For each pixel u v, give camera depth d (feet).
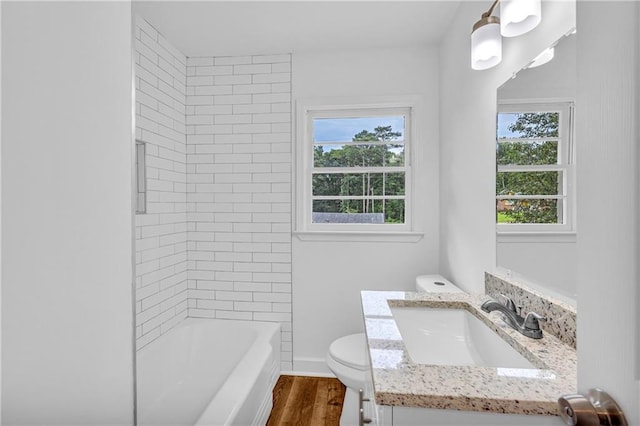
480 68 4.51
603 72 1.36
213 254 8.59
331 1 6.39
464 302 4.60
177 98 8.20
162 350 7.20
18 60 1.68
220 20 6.99
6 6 1.65
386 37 7.65
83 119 1.87
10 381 1.69
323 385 7.75
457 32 6.58
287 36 7.61
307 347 8.34
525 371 2.71
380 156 8.49
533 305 3.76
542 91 3.67
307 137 8.57
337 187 8.61
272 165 8.43
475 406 2.32
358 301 8.21
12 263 1.68
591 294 1.42
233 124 8.51
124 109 2.02
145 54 7.00
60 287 1.80
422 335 4.50
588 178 1.44
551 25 3.54
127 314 2.00
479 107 5.43
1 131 1.63
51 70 1.77
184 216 8.55
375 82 8.13
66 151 1.81
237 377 5.55
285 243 8.40
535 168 3.78
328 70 8.26
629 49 1.24
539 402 2.28
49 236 1.77
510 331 3.53
